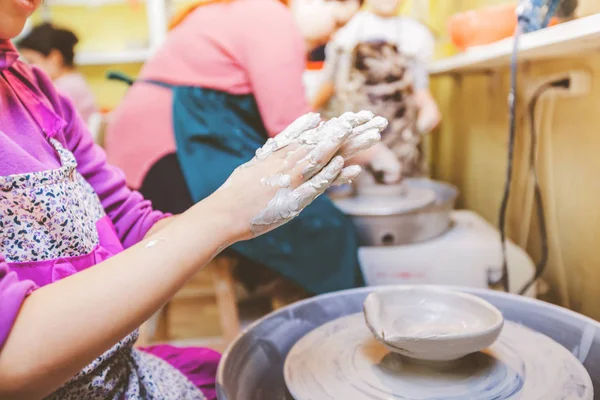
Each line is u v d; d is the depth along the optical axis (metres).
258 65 1.28
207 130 1.34
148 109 1.39
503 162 1.66
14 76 0.74
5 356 0.46
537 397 0.64
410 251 1.38
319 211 1.35
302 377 0.72
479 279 1.37
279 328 0.86
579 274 1.20
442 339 0.63
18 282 0.50
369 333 0.83
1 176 0.59
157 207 1.39
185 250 0.56
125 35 4.05
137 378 0.75
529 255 1.48
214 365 0.93
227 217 0.59
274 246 1.33
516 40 1.01
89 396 0.65
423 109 1.99
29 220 0.61
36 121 0.72
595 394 0.70
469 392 0.65
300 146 0.62
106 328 0.50
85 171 0.88
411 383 0.67
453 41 1.43
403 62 2.01
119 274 0.52
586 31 0.76
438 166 2.60
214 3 1.39
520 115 1.49
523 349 0.75
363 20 2.06
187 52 1.38
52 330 0.48
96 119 1.79
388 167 1.61
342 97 2.09
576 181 1.20
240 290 2.02
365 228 1.41
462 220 1.66
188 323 2.19
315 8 2.06
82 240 0.67
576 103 1.19
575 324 0.79
